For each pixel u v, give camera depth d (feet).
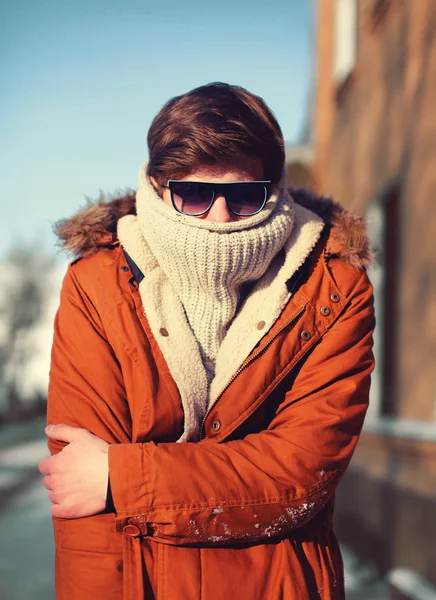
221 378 4.97
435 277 18.12
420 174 19.70
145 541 4.65
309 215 5.45
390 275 22.58
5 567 21.65
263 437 4.80
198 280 5.04
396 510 15.34
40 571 21.11
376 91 25.16
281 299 5.09
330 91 34.27
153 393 4.84
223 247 4.89
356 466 19.13
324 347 5.14
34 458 58.34
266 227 5.00
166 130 5.00
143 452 4.58
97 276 5.20
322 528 5.15
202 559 4.67
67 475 4.66
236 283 5.12
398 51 22.35
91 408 4.97
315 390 5.04
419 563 13.62
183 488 4.52
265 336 5.04
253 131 4.94
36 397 111.65
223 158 4.91
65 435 4.80
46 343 108.17
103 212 5.43
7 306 105.40
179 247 4.91
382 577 16.15
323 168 35.04
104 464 4.60
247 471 4.64
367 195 25.91
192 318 5.17
